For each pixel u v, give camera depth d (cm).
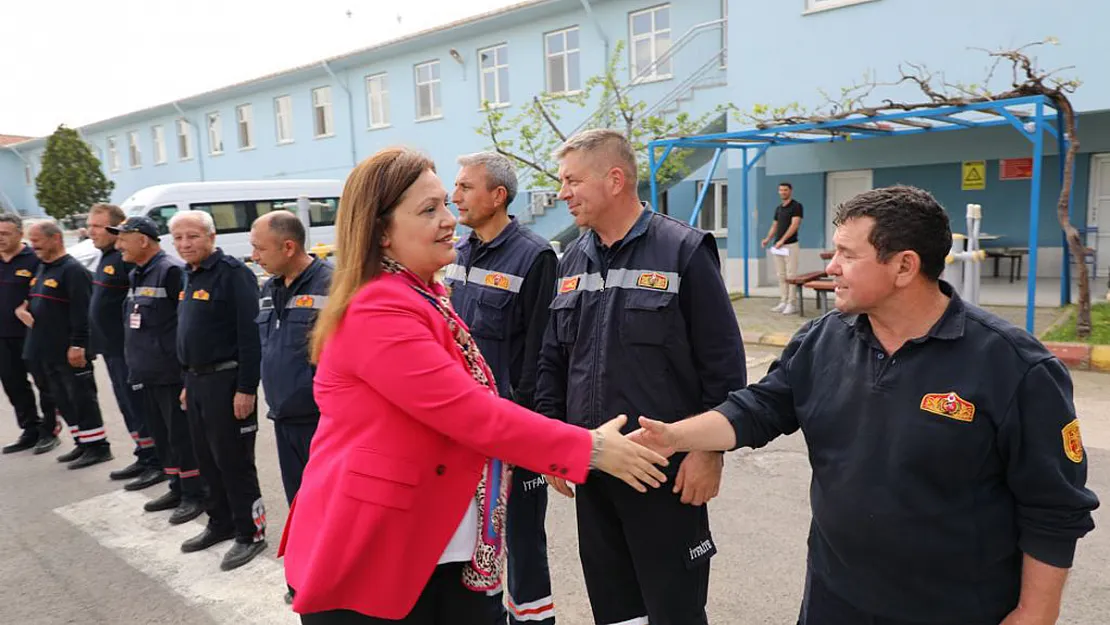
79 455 560
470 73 1652
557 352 252
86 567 378
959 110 732
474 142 1667
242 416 368
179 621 323
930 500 148
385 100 1841
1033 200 701
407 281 170
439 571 182
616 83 1241
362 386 164
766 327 887
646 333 220
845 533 159
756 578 331
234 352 373
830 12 1009
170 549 397
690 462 210
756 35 1077
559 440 163
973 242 736
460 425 157
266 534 412
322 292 326
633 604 243
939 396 146
